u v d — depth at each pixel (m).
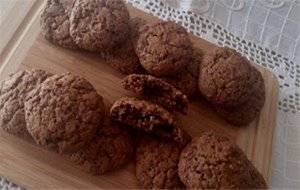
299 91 0.36
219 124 0.32
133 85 0.31
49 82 0.29
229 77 0.31
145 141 0.30
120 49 0.32
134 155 0.31
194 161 0.29
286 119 0.35
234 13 0.38
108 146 0.30
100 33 0.31
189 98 0.32
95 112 0.29
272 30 0.38
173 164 0.30
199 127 0.32
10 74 0.31
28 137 0.30
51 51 0.33
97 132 0.30
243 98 0.31
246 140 0.33
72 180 0.30
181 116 0.32
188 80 0.32
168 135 0.30
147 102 0.30
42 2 0.35
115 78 0.32
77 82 0.29
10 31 0.33
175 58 0.31
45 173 0.29
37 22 0.34
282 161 0.34
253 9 0.38
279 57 0.37
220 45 0.37
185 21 0.37
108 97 0.32
